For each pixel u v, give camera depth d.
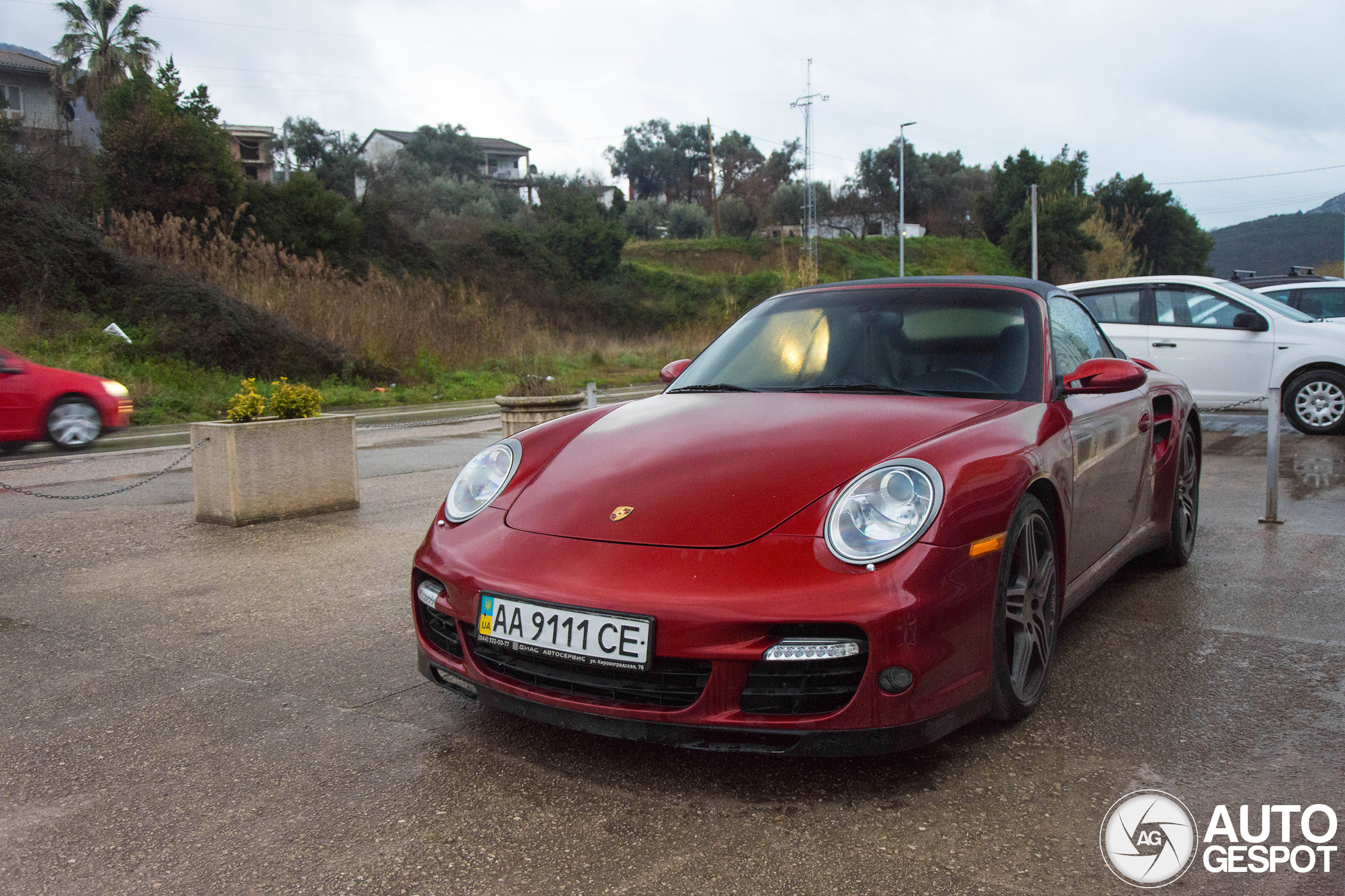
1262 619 3.50
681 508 2.36
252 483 5.49
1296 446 8.20
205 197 27.05
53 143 25.45
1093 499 3.11
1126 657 3.13
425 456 8.73
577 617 2.20
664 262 59.12
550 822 2.13
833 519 2.22
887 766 2.37
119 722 2.73
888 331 3.24
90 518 5.76
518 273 40.66
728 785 2.29
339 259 32.16
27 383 9.95
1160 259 68.94
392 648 3.35
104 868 1.98
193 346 17.73
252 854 2.02
